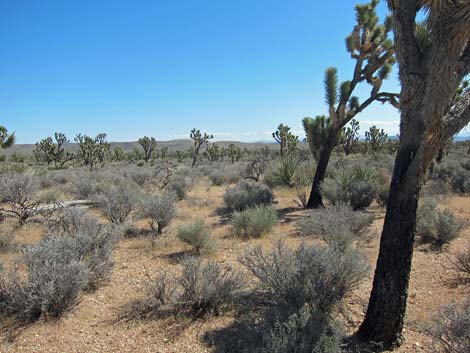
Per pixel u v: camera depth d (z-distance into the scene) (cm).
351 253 537
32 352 412
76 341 434
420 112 373
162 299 523
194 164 4581
